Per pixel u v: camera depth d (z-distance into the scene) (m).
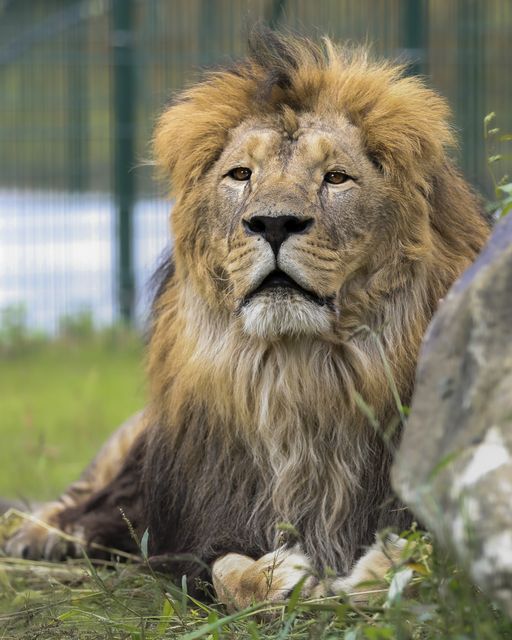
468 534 4.09
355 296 6.93
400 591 5.06
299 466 7.03
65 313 23.11
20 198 26.12
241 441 7.17
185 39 22.80
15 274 24.98
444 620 4.92
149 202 21.94
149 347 8.05
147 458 7.83
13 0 24.31
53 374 19.36
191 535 7.44
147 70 21.72
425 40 19.09
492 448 4.24
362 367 6.91
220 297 7.09
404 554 5.39
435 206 7.28
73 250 24.03
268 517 7.14
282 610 5.95
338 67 7.39
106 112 26.61
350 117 7.11
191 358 7.23
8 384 18.33
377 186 6.96
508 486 4.11
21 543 9.16
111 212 22.28
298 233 6.57
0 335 21.78
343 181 6.87
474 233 7.48
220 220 7.03
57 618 6.72
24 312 22.41
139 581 7.54
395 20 20.77
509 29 21.03
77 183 23.17
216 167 7.16
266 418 7.00
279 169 6.84
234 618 5.68
